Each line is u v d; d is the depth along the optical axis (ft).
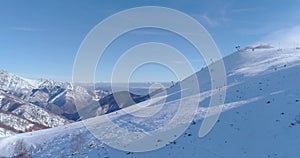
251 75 118.11
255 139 53.16
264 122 59.36
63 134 98.02
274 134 52.54
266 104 69.31
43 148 85.51
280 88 80.18
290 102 65.51
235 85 107.14
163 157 57.77
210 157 51.88
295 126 52.54
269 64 134.00
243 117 66.03
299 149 44.04
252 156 47.57
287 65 114.11
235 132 59.26
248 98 80.89
